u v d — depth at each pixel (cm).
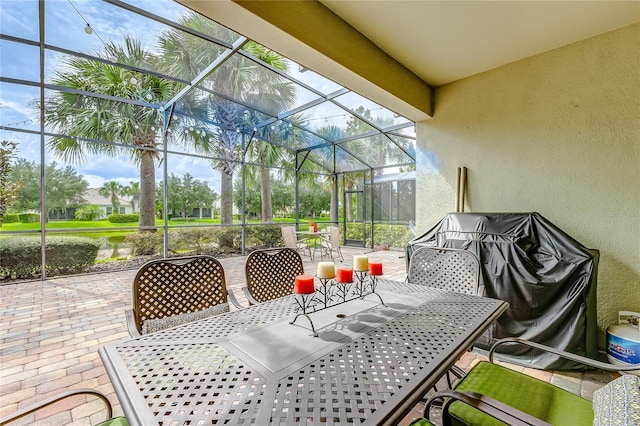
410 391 87
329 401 82
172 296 179
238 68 477
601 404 101
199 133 743
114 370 99
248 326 138
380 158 867
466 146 345
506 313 246
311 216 1065
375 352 111
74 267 591
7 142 557
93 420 179
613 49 258
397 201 903
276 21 200
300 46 220
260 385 90
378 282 219
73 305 389
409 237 875
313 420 75
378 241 949
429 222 375
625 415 86
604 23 248
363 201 977
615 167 258
